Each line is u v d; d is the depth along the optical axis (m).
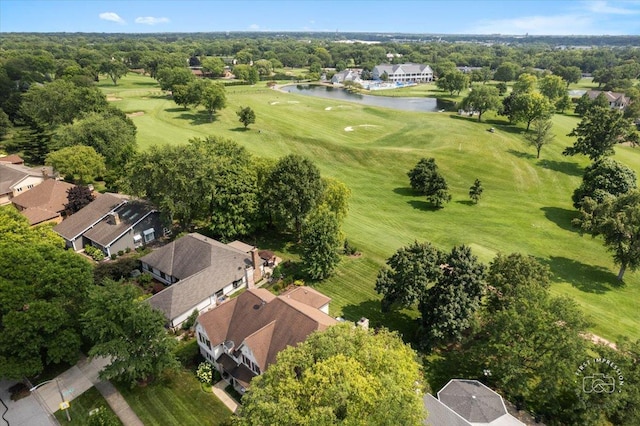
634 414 31.05
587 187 74.69
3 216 48.75
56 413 33.88
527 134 111.44
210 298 46.34
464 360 40.00
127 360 34.00
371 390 25.30
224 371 37.78
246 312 39.12
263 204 59.53
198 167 58.09
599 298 51.66
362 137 124.38
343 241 56.81
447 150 107.50
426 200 83.06
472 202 82.50
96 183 83.25
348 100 190.62
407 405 25.16
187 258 49.88
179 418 33.56
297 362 28.02
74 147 77.19
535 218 75.06
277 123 132.75
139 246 59.88
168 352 35.78
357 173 96.81
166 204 56.88
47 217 62.78
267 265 55.38
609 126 91.69
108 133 86.12
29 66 190.38
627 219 52.56
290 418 24.02
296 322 35.53
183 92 136.88
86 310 38.09
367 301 49.09
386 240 64.81
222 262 49.16
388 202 81.69
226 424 32.94
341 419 24.77
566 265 59.44
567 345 32.56
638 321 47.41
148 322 34.78
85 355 40.12
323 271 51.91
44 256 38.97
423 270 40.19
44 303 35.41
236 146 73.00
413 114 149.38
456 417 30.95
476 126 129.00
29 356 34.84
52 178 74.06
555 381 32.69
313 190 58.03
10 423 32.94
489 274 42.75
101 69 199.62
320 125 135.38
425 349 40.75
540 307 35.22
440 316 38.12
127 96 163.62
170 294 43.62
